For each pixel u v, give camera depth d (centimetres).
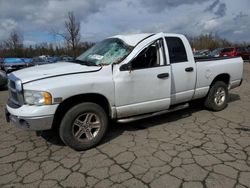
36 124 351
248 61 2417
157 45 449
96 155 377
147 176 316
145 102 433
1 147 412
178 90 484
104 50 454
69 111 372
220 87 576
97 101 410
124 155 373
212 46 5525
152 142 416
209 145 400
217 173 318
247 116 548
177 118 539
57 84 354
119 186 298
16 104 381
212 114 564
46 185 304
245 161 347
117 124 504
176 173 321
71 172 332
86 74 380
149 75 428
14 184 308
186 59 492
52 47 4197
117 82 400
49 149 402
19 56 4141
